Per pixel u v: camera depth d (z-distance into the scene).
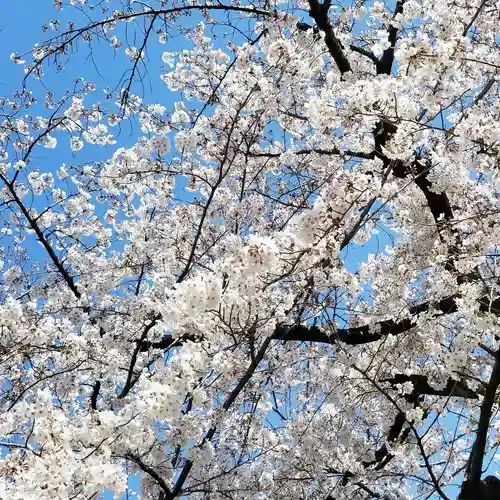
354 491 6.12
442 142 4.87
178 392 3.19
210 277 3.25
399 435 6.02
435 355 5.70
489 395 4.39
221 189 6.62
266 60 5.82
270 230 6.66
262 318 3.87
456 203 6.06
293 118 6.53
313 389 6.50
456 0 5.70
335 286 4.76
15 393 4.98
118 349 5.73
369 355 5.88
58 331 5.34
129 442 3.76
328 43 6.62
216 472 5.21
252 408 6.00
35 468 3.07
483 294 4.77
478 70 6.09
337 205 3.68
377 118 4.27
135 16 6.59
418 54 3.96
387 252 6.79
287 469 6.04
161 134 6.44
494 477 4.61
